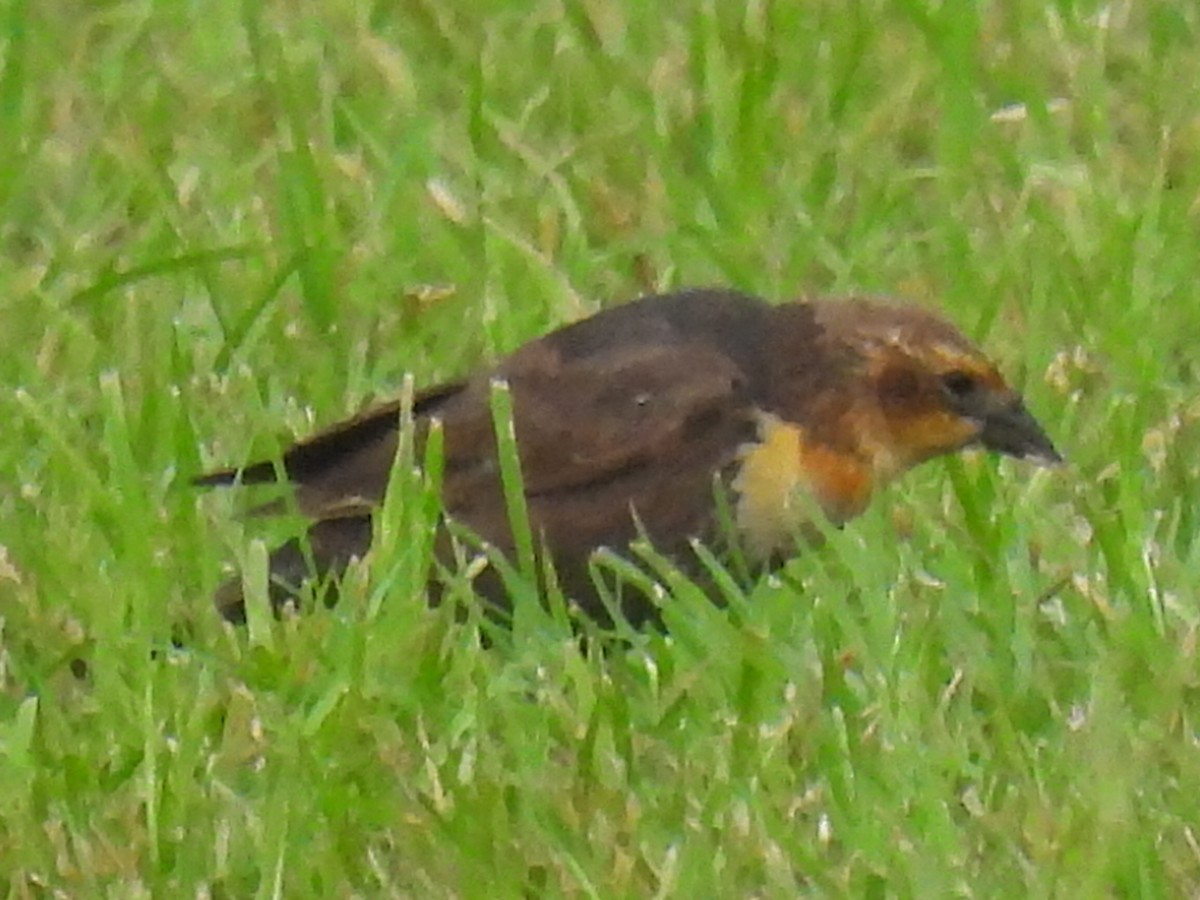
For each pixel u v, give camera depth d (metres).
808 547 11.91
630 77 16.27
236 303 14.54
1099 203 14.95
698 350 12.05
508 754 11.41
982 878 10.80
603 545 12.02
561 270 14.80
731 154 15.49
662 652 11.86
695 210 15.34
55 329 14.08
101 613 11.90
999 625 11.97
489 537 12.09
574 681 11.50
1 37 16.59
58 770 11.27
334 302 14.41
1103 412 13.45
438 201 15.10
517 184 15.51
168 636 11.91
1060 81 16.53
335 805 10.96
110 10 17.02
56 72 16.56
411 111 16.12
